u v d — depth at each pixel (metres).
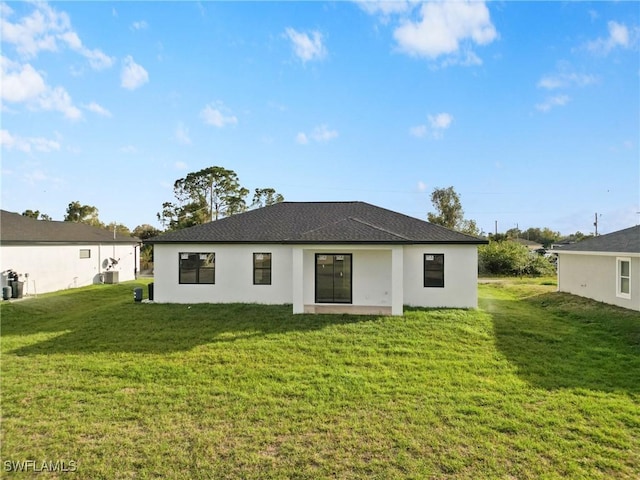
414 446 4.92
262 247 14.73
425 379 7.32
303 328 11.05
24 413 5.95
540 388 6.86
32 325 12.95
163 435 5.25
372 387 6.93
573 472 4.35
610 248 15.20
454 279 13.88
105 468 4.47
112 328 11.27
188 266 15.10
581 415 5.80
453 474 4.32
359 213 17.53
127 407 6.16
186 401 6.39
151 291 15.63
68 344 9.89
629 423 5.53
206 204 50.00
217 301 14.91
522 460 4.59
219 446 4.95
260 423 5.59
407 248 14.14
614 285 14.93
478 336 10.20
